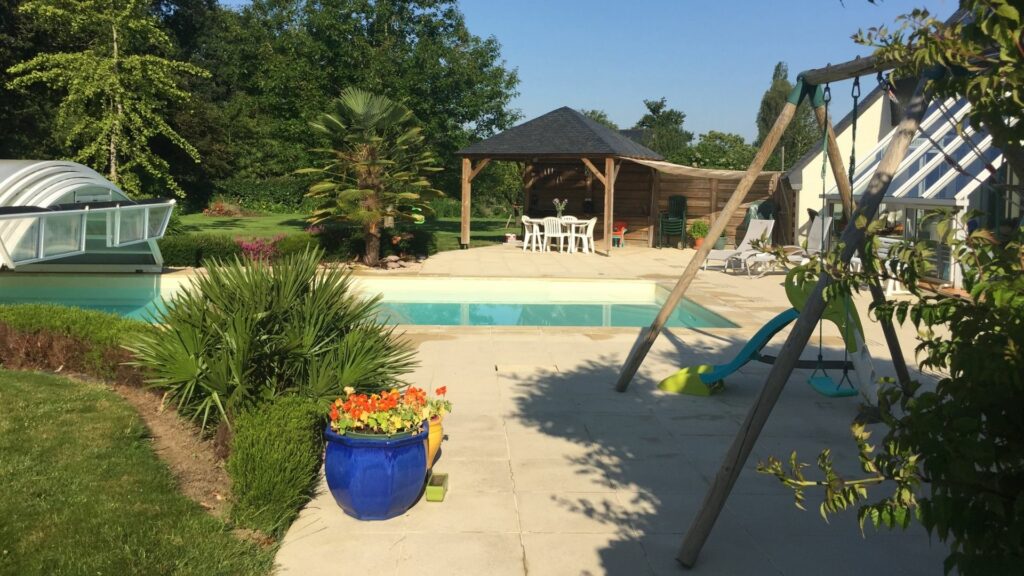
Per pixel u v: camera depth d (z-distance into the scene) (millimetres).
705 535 4004
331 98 26250
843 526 4543
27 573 3635
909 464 2109
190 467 5199
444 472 5336
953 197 13172
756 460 5664
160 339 5750
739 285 16203
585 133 22828
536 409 6918
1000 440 2127
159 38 20719
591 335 10438
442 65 26703
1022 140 2119
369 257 18625
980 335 2080
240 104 40969
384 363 5914
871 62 5078
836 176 6328
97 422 5703
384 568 3977
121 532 4066
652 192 25156
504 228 34438
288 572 3930
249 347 5469
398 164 18781
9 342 7387
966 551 2125
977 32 2078
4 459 4906
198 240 17891
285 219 34500
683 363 8867
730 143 46031
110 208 13219
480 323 13406
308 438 4750
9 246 10500
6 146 30766
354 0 25891
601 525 4520
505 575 3922
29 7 19438
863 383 6719
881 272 2338
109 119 19812
